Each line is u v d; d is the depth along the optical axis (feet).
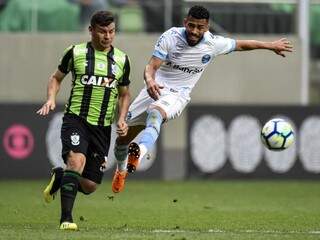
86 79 109.70
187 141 248.11
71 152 108.27
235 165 249.34
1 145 238.07
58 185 118.21
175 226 122.93
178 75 122.42
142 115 124.57
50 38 282.15
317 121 251.60
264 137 122.93
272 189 217.77
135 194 197.77
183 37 119.55
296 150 250.98
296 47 286.25
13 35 281.74
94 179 115.03
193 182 241.35
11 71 282.36
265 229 117.50
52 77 111.65
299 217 140.67
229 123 248.73
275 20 285.64
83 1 283.59
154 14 281.95
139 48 280.10
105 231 107.04
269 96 290.15
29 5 283.18
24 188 212.02
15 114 238.27
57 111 240.12
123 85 112.37
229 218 138.10
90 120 110.22
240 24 282.36
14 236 99.04
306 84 281.54
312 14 306.76
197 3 277.64
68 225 106.73
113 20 109.29
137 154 110.01
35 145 239.09
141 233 105.09
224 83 287.69
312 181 250.57
